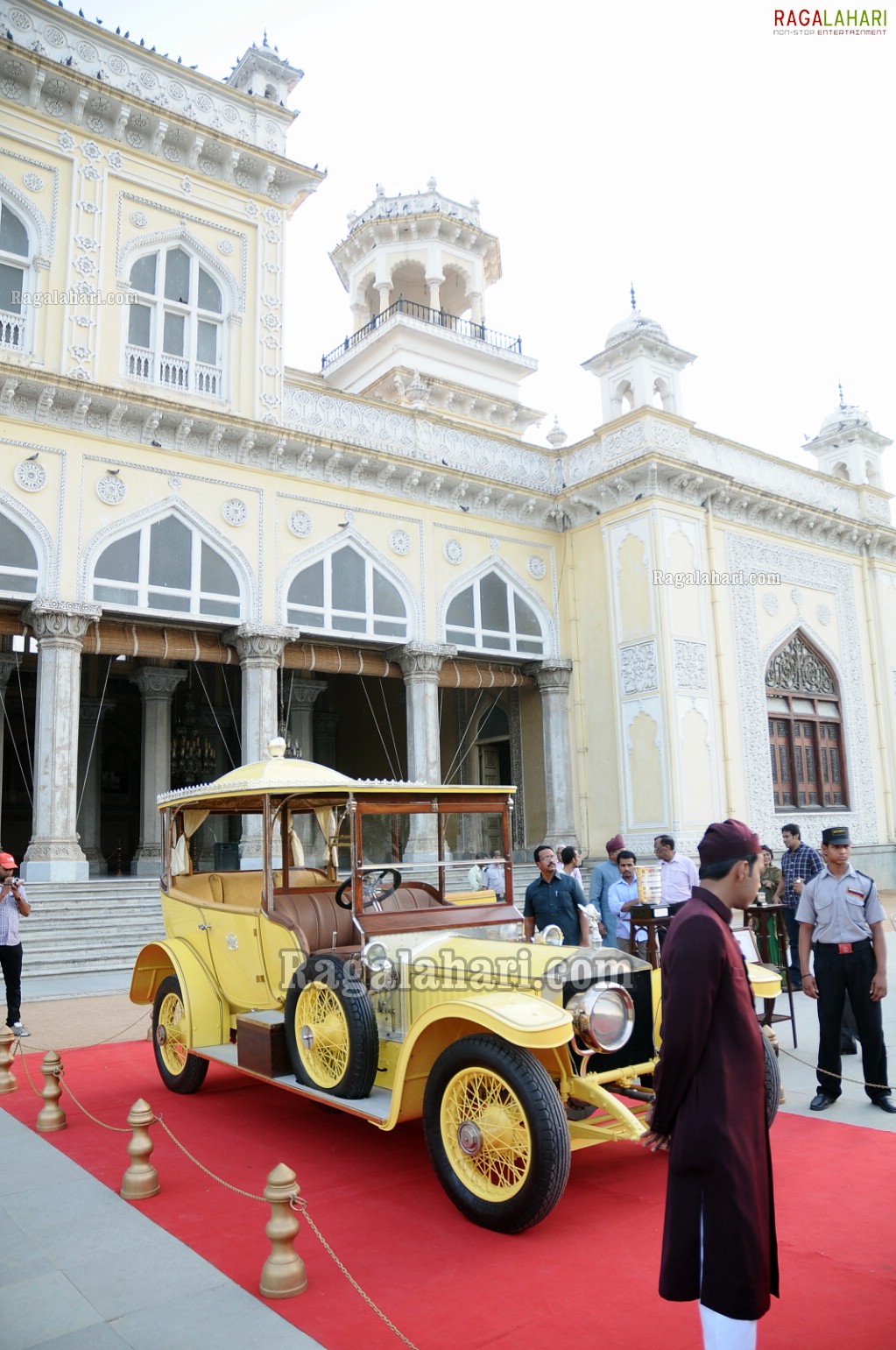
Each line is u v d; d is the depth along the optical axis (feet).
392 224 91.30
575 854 27.78
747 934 23.67
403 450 61.11
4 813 72.38
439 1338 10.44
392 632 58.90
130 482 49.75
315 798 20.58
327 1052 17.16
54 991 35.27
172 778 75.41
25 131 48.98
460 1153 13.94
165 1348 10.38
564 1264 12.14
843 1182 15.03
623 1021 14.99
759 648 68.74
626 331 66.80
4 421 46.50
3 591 45.52
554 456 69.05
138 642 50.16
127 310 51.08
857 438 85.66
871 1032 19.58
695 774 60.49
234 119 56.34
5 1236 13.50
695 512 64.75
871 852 73.72
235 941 20.62
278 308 56.54
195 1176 15.94
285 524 55.16
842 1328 10.46
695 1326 10.57
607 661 64.13
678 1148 9.07
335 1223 13.64
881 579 81.15
